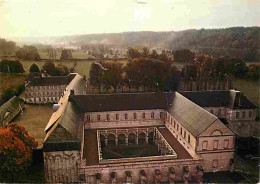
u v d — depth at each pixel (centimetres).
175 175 6125
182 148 6919
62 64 17900
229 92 9006
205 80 13825
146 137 8112
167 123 8431
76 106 8088
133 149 7669
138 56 17662
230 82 12738
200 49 16638
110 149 7631
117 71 14012
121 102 8506
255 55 13400
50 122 7275
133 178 5988
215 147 6238
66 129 5872
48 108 12131
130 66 14125
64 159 5778
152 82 13850
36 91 13088
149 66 13788
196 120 6644
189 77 14050
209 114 6450
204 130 6066
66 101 8038
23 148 5856
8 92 13288
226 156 6341
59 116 6638
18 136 6069
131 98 8656
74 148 5753
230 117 8381
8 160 5688
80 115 7712
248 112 8425
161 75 13825
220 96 8856
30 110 11750
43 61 18262
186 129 6706
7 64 14788
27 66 17125
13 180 5841
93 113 8269
